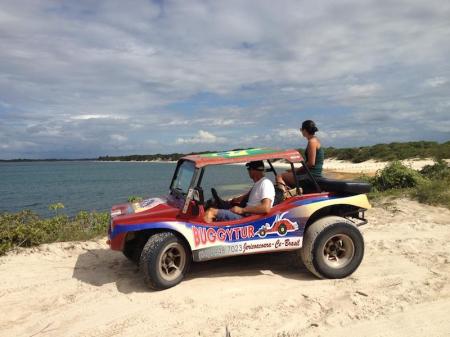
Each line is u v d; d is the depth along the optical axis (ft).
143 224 16.69
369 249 22.25
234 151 19.49
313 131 21.68
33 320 14.75
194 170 17.63
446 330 13.26
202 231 17.26
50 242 25.31
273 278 18.19
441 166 47.93
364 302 15.31
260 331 13.44
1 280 18.57
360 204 18.95
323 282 17.60
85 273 19.47
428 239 23.91
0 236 23.22
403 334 13.07
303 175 19.27
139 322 14.35
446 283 17.03
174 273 17.29
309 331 13.35
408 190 38.86
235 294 16.47
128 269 19.97
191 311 15.05
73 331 13.88
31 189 132.87
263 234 17.92
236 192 18.69
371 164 142.41
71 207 78.33
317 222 18.04
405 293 16.08
